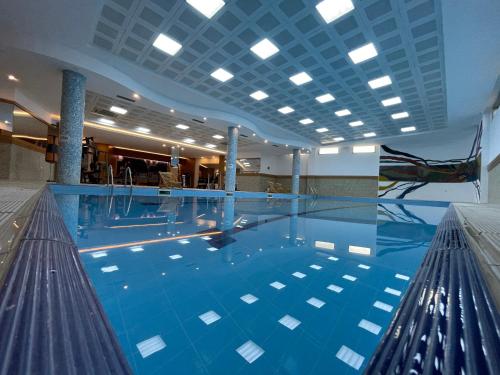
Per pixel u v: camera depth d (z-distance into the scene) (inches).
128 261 80.5
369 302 57.9
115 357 21.0
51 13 180.5
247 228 155.6
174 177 453.7
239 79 276.2
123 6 173.2
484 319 24.8
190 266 79.2
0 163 275.6
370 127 438.6
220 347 39.8
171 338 41.7
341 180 625.0
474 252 51.2
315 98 318.7
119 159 686.5
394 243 127.2
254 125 451.2
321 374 34.6
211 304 54.6
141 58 239.6
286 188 715.4
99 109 367.9
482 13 159.3
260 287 65.1
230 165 423.5
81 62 231.1
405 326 25.2
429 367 18.3
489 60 208.8
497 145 279.3
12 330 19.9
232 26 189.5
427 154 520.7
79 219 145.4
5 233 45.7
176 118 399.5
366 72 249.0
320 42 204.8
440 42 198.1
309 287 66.1
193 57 234.1
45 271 33.9
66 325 22.6
